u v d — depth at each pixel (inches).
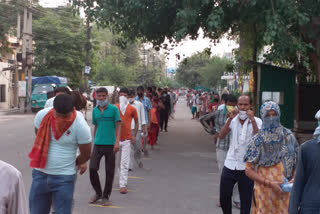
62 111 167.6
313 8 459.8
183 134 719.7
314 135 136.8
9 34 1676.9
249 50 671.8
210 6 497.7
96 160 260.1
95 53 1835.6
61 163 172.7
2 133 658.8
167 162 427.2
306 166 135.8
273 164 169.0
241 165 204.8
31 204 178.2
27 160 407.8
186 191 303.1
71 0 547.2
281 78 525.3
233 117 210.1
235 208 261.0
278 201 168.4
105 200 260.5
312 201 132.7
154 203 268.5
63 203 172.6
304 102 616.1
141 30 579.2
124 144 296.0
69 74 1664.6
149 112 456.1
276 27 425.1
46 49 1637.6
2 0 1583.4
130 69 2699.3
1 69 1508.4
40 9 1690.5
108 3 516.4
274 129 168.7
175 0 504.7
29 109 1270.9
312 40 490.0
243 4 462.0
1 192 85.8
